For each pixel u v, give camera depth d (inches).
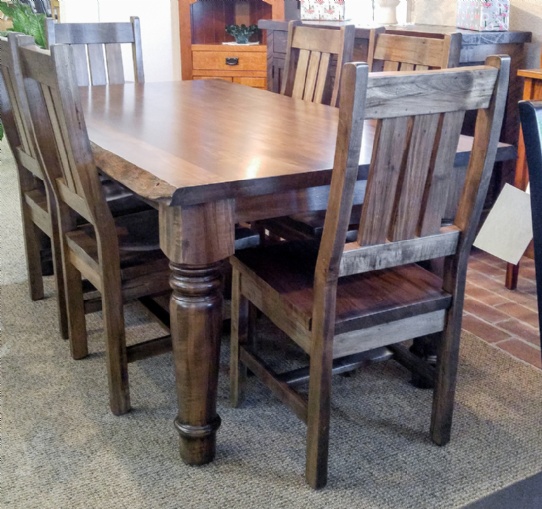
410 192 56.9
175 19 190.7
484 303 107.9
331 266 55.2
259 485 64.9
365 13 159.9
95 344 92.4
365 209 55.4
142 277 72.5
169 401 79.1
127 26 121.0
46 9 179.5
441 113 54.6
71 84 62.2
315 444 62.4
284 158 65.1
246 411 77.4
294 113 90.4
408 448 70.8
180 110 91.6
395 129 53.0
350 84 49.1
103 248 69.0
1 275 114.7
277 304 63.4
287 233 89.4
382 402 79.4
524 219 45.8
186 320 61.4
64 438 71.9
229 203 58.1
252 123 82.9
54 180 78.2
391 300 62.1
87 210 68.7
